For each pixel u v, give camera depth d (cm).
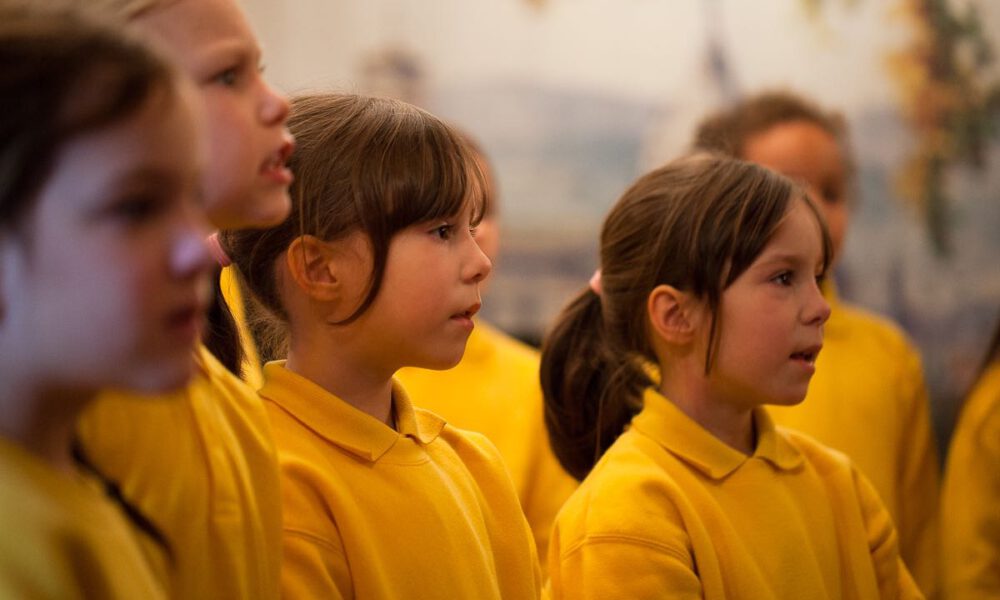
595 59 754
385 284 220
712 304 284
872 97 761
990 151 763
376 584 209
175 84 131
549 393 325
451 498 229
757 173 295
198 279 133
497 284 749
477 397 429
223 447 180
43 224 124
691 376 291
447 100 751
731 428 293
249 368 246
